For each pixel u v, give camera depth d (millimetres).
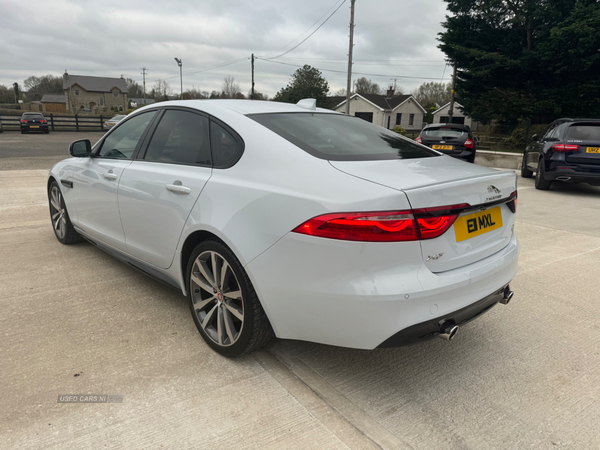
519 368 2391
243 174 2205
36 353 2375
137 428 1838
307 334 2006
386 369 2354
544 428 1922
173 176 2566
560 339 2717
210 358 2389
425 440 1828
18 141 20984
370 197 1774
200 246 2363
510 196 2322
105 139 3451
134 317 2838
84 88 83562
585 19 16828
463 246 2035
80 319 2791
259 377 2229
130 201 2887
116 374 2207
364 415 1972
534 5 18781
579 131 8000
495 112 19812
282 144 2191
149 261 2873
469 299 1994
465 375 2312
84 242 4434
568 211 6641
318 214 1839
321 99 42469
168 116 2881
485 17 20266
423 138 11805
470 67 20219
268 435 1823
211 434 1818
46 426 1829
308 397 2084
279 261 1965
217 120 2500
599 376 2328
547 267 4027
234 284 2309
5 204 6102
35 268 3668
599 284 3627
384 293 1771
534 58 18328
